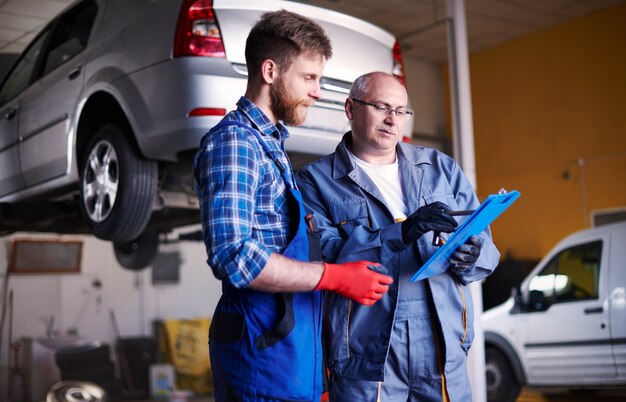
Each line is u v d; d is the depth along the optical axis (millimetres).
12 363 8734
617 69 8703
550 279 5668
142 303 9914
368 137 2020
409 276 1923
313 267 1403
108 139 3404
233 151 1423
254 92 1557
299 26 1530
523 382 5711
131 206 3289
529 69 9672
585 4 8719
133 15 3328
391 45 3529
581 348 5348
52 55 4141
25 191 4258
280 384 1429
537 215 9516
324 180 2066
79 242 9406
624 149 8609
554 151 9352
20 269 8992
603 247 5375
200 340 9625
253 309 1455
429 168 2086
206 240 1383
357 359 1907
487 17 9031
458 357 1932
